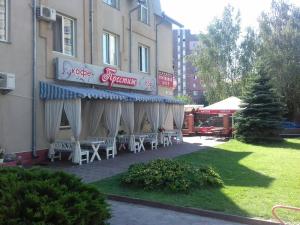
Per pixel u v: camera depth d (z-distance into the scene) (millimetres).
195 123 36469
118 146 18828
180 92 111125
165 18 25406
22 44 13797
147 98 19328
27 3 14047
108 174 12086
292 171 12906
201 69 50969
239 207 8234
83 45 17297
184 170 10211
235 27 50188
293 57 37500
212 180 10148
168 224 7453
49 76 15031
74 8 16719
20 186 5199
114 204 8883
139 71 22531
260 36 40094
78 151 14141
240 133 25625
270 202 8648
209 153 18203
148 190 9695
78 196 5414
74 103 14039
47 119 14500
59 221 4957
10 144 13227
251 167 13750
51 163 14148
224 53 50031
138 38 22344
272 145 23734
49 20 14805
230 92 49625
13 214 4863
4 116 13031
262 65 27422
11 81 12875
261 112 25172
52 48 15289
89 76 16984
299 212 7859
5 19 13281
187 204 8492
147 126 22297
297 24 38625
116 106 16719
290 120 38625
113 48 19984
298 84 37406
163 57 25531
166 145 21844
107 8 19234
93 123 17312
